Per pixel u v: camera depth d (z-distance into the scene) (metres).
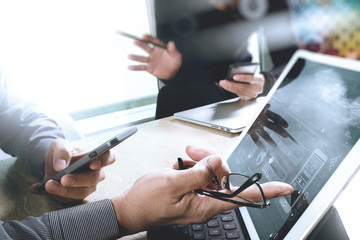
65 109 2.23
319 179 0.40
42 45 2.25
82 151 0.77
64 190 0.60
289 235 0.39
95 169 0.62
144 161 0.76
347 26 2.89
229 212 0.53
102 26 2.36
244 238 0.47
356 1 2.76
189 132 0.89
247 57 1.90
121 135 0.57
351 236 0.46
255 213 0.48
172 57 1.65
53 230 0.49
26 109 0.94
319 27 2.94
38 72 2.20
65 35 2.31
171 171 0.45
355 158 0.36
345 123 0.41
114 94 2.42
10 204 0.65
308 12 2.88
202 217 0.46
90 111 2.31
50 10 2.27
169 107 1.58
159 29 1.79
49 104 2.15
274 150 0.54
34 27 2.21
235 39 1.80
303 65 0.61
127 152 0.80
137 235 0.53
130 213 0.49
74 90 2.31
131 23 2.38
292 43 1.81
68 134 1.13
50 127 0.87
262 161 0.55
